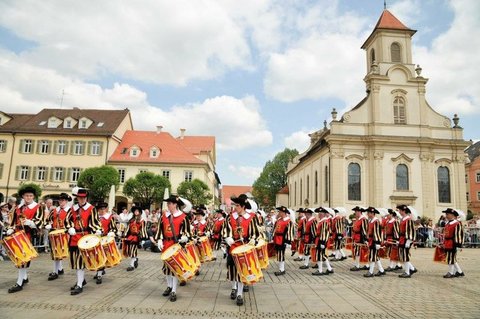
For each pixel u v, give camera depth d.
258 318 7.45
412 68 38.00
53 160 46.28
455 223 13.15
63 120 48.31
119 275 11.96
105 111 51.56
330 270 13.52
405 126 36.94
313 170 44.19
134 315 7.37
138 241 13.36
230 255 9.02
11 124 48.66
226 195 119.44
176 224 9.30
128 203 46.31
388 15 40.06
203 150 57.00
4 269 12.30
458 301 9.21
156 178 38.41
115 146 48.44
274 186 78.19
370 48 41.38
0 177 46.03
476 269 15.17
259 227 9.59
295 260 17.64
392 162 36.06
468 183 66.44
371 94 37.47
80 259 9.27
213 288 10.28
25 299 8.43
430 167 36.34
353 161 36.16
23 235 9.62
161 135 51.28
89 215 9.96
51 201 15.30
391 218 14.74
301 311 8.05
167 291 9.22
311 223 14.70
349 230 25.47
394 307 8.52
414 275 13.48
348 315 7.80
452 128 37.69
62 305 7.98
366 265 15.27
